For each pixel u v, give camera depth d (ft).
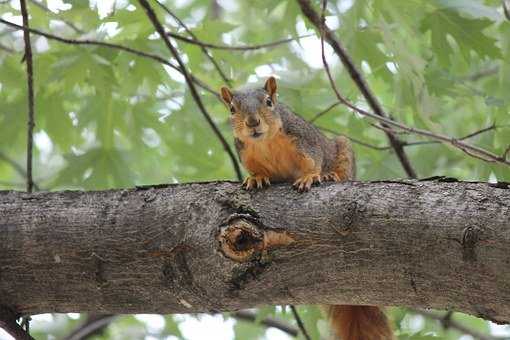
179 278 25.45
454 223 22.29
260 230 24.18
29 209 27.55
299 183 25.59
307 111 42.60
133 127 44.34
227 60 41.93
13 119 44.27
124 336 56.03
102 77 39.14
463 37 37.55
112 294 26.68
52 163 58.03
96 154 43.88
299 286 24.21
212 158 45.09
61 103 43.98
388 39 36.14
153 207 26.43
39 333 55.83
